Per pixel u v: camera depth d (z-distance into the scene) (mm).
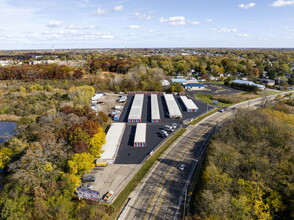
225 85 151875
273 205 36531
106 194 45656
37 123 73750
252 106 103438
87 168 47438
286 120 68312
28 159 46000
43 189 41875
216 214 35094
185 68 195000
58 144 51219
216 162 49031
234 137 60500
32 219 38656
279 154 49875
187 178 51438
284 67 190125
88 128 58094
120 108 100125
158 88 136750
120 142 69125
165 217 40344
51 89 131625
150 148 65500
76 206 42188
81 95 108812
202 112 96812
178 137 72438
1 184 50969
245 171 45562
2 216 38562
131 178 51562
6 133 80375
